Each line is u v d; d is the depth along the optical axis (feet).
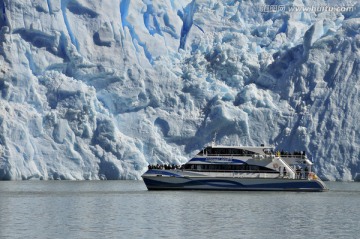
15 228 505.66
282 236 487.61
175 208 623.77
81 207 627.46
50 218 554.46
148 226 521.65
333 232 504.02
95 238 472.03
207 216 574.97
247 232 501.56
